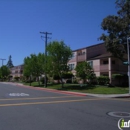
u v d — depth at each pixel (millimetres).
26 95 21391
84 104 14281
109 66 38719
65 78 48062
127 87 33344
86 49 46781
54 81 54469
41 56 48125
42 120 8703
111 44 33000
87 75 34812
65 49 34250
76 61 49500
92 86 33031
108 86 34031
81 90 28875
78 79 41969
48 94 23578
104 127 7586
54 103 14688
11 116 9578
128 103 15375
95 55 47750
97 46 48250
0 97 18734
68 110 11445
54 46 33938
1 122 8297
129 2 32562
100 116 9711
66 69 34688
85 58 46656
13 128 7324
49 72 35562
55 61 34219
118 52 33438
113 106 13375
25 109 11695
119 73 39500
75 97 20125
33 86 45438
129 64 22875
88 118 9203
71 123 8164
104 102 15836
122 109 12031
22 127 7465
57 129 7188
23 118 9117
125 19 32938
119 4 33656
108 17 33438
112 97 20844
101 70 40781
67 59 34688
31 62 48781
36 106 12984
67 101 16141
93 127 7559
